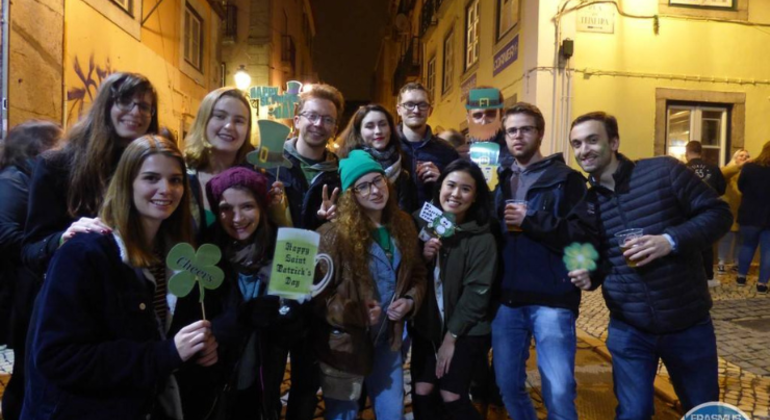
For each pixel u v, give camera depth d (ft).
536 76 23.80
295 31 71.82
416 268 7.98
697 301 7.30
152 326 5.49
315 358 7.63
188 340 5.33
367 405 10.83
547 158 8.63
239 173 6.82
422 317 8.17
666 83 24.23
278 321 6.83
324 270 7.20
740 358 13.01
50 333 4.92
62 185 6.56
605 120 7.64
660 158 7.58
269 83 54.54
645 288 7.36
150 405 5.50
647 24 24.07
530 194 8.46
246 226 6.81
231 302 6.30
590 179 8.05
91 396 5.16
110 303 5.22
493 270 7.93
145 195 5.42
